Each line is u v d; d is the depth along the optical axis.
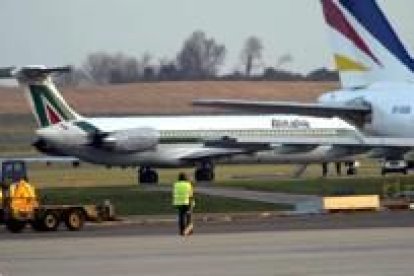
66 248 118.25
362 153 183.50
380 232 129.50
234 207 178.88
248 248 113.25
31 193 147.38
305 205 179.75
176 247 116.38
